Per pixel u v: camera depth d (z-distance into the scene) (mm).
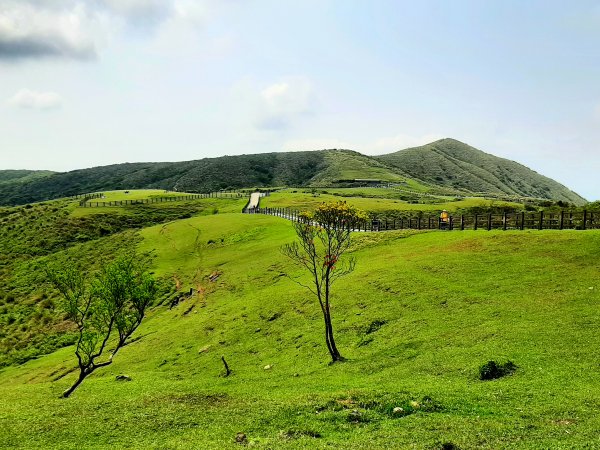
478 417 17750
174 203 153625
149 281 31969
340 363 29172
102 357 44156
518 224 60188
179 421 20547
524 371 22234
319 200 151500
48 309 62688
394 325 32875
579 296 29922
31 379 41969
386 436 16547
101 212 130750
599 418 16469
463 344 27234
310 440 16734
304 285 46219
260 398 23375
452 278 38188
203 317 48719
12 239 104250
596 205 89562
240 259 68375
